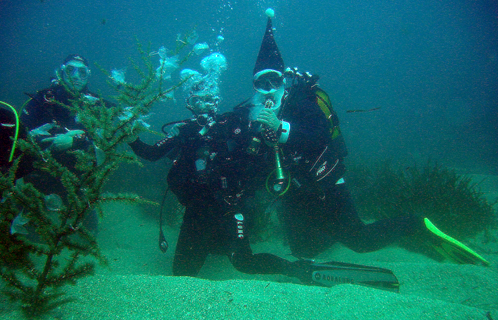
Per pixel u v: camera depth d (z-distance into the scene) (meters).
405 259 3.55
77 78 3.83
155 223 5.11
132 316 1.47
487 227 4.30
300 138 2.82
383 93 47.94
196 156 3.06
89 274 1.53
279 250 4.23
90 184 1.48
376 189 5.56
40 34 91.69
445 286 2.42
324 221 3.38
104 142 1.48
